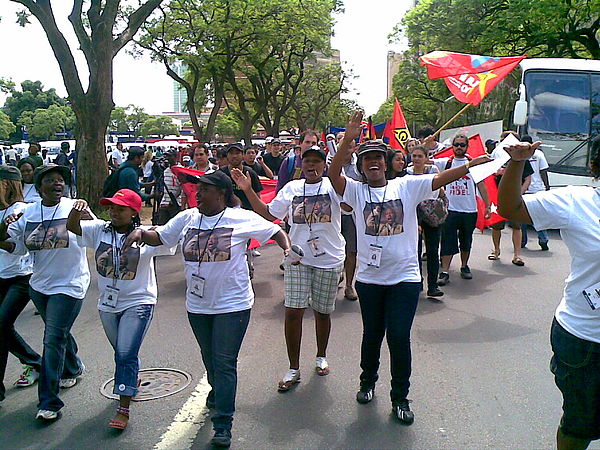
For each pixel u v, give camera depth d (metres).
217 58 30.58
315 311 5.07
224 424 3.94
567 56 25.09
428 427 4.14
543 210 2.86
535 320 6.55
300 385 4.90
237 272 4.05
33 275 4.55
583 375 2.84
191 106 31.72
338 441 3.97
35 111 76.12
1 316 4.75
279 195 5.11
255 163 10.62
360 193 4.35
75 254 4.53
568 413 2.95
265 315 6.96
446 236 8.15
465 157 8.25
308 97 49.94
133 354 4.25
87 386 5.00
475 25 25.03
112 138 60.41
